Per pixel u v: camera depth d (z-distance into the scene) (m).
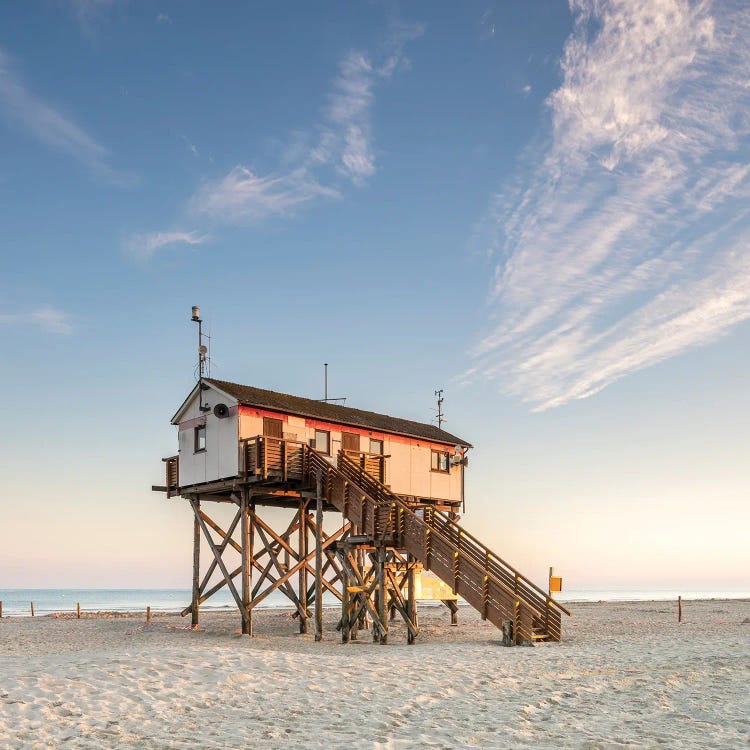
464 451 34.62
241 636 25.88
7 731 10.34
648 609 53.97
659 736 10.78
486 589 22.33
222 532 29.61
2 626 34.69
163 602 121.62
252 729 10.96
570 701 13.31
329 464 26.30
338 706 12.59
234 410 26.59
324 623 34.31
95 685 13.23
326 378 35.19
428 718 11.84
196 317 28.80
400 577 27.20
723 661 17.84
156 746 9.96
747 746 10.23
